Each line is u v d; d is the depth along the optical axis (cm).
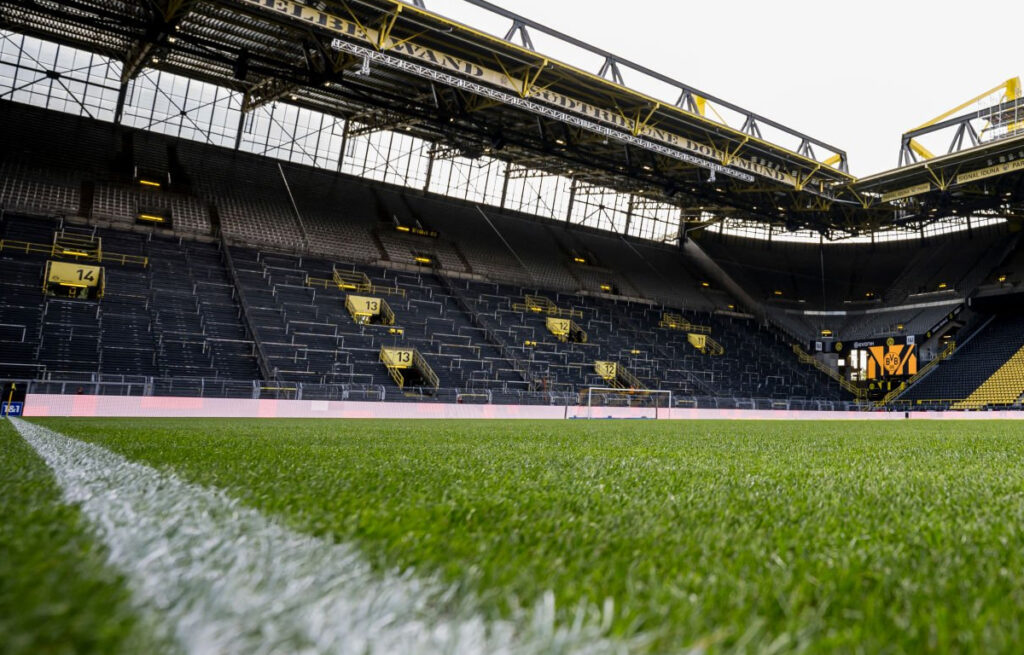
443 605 97
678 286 4912
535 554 135
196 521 155
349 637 77
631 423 1778
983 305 4253
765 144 2853
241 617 83
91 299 2511
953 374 4025
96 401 1752
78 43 2909
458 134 3100
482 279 3953
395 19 1950
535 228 4809
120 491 206
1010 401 3588
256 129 3856
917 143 3212
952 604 107
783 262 5481
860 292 5012
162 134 3653
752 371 4150
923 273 4838
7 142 3086
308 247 3488
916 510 222
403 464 357
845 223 4253
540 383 2997
